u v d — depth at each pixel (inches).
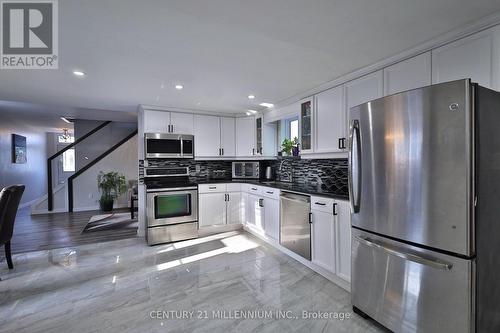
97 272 107.3
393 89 84.8
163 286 95.1
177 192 149.6
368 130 70.8
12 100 139.9
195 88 118.0
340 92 105.0
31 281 99.3
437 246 56.3
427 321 57.9
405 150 61.6
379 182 68.1
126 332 69.5
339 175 121.3
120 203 257.9
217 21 63.5
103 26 64.9
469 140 51.4
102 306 82.2
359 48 78.8
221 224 163.3
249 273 105.8
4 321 74.5
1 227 100.5
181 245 142.2
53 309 80.5
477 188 53.1
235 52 81.0
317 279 100.2
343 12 60.1
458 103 52.6
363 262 73.9
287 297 87.2
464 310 52.6
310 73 99.8
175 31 67.9
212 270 109.0
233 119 179.0
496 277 58.5
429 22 64.4
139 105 153.6
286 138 159.3
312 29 67.8
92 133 264.2
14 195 106.5
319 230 101.0
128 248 137.6
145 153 149.6
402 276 62.7
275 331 69.9
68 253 130.0
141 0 54.6
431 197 57.1
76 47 76.1
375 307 70.0
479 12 60.0
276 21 63.8
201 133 167.8
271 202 134.9
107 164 257.1
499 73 59.9
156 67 92.0
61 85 111.3
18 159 247.9
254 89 120.3
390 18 62.7
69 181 240.1
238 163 184.5
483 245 54.7
